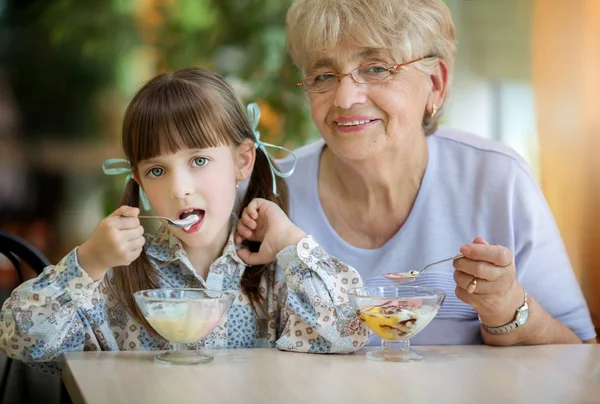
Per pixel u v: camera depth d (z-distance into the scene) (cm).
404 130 172
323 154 196
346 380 122
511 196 185
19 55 455
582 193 326
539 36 334
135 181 171
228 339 165
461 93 345
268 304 168
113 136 461
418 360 139
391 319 138
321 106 173
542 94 334
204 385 118
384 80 167
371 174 179
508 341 160
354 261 187
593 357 142
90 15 364
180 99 153
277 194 183
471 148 192
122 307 162
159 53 341
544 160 335
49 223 464
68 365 133
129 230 142
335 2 166
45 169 465
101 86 455
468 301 155
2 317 146
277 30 319
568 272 189
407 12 167
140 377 123
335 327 148
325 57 169
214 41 326
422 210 185
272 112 314
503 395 112
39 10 412
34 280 145
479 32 345
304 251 158
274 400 109
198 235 155
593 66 322
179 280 167
